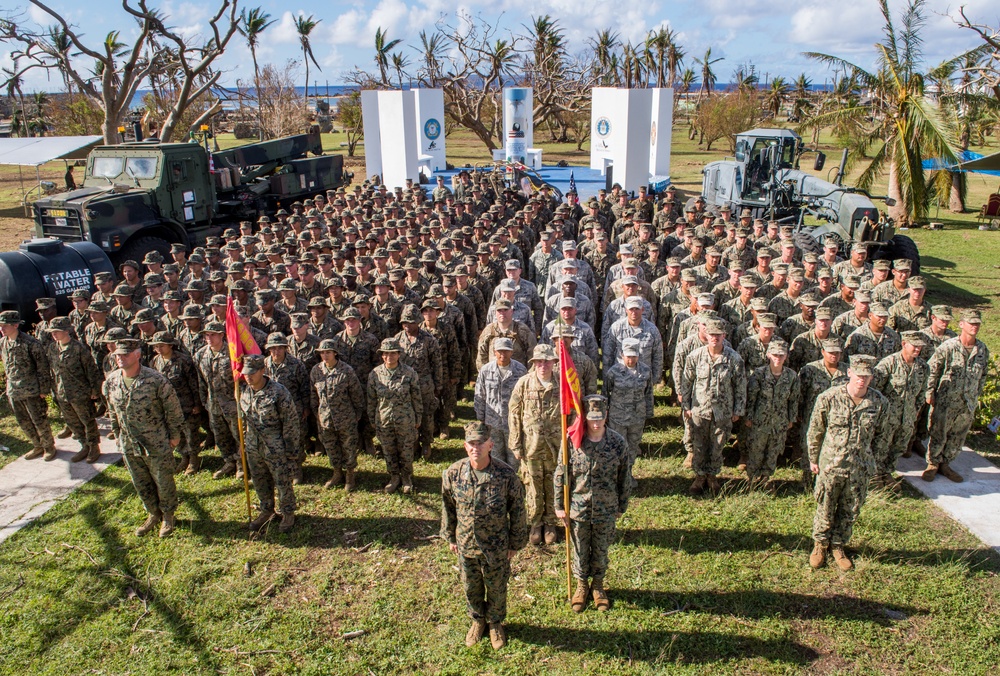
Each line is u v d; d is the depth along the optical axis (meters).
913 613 5.25
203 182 15.74
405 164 26.48
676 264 8.98
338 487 7.35
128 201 13.77
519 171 20.70
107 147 15.09
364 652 5.05
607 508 5.16
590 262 10.95
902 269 8.23
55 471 7.78
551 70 41.75
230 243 11.82
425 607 5.50
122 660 5.06
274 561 6.14
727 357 6.55
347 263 10.77
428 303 7.79
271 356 7.23
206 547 6.35
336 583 5.82
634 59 54.34
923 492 6.83
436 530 6.52
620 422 6.79
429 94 29.81
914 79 18.66
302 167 20.02
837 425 5.53
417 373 7.47
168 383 6.35
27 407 7.82
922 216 20.16
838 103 25.31
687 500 6.81
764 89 59.91
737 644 4.98
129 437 6.23
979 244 18.23
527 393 5.97
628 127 25.50
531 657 4.94
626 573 5.76
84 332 8.78
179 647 5.16
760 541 6.14
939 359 6.80
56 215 13.14
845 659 4.84
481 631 5.13
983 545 5.99
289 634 5.25
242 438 6.45
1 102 61.97
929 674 4.69
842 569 5.72
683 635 5.08
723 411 6.55
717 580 5.64
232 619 5.43
